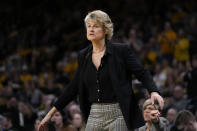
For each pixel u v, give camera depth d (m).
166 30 27.17
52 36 32.81
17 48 33.22
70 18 34.47
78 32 32.47
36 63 30.02
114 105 7.68
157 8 33.06
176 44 26.39
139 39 28.48
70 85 8.05
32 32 33.97
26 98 23.77
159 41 26.81
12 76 27.59
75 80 8.01
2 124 15.77
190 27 28.22
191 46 26.30
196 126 12.41
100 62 7.73
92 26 7.73
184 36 27.17
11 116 17.88
